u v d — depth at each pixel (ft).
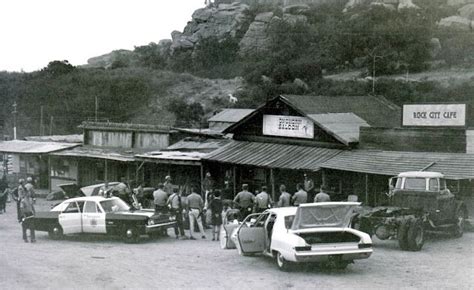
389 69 265.75
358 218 61.87
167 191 79.97
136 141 138.31
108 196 82.28
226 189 103.24
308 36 317.42
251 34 364.99
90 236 75.36
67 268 51.37
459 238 67.92
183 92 312.71
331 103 112.16
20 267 51.85
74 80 336.70
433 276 46.98
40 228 72.18
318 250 46.44
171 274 48.65
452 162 78.64
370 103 121.39
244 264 53.36
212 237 73.77
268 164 95.14
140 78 332.60
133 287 43.57
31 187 75.82
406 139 88.53
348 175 90.79
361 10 338.13
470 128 84.17
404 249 59.67
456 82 225.76
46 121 301.02
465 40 274.98
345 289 42.57
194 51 383.45
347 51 291.38
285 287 43.47
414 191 64.95
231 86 309.01
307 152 96.99
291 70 272.92
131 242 68.33
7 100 328.29
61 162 143.33
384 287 43.01
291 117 102.63
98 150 138.21
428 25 290.56
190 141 131.13
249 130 109.70
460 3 319.47
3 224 90.27
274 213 53.21
